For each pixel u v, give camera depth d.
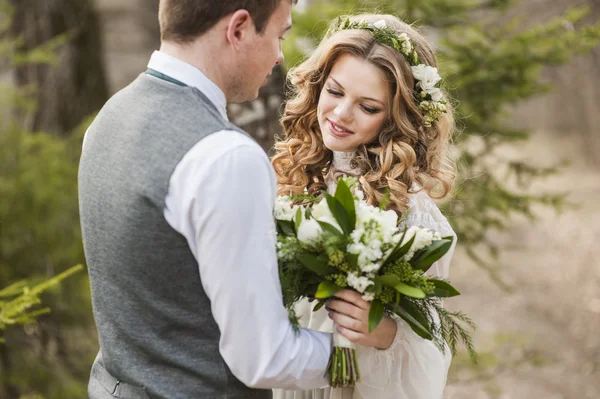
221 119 1.40
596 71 8.97
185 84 1.42
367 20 1.98
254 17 1.42
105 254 1.43
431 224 1.89
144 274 1.39
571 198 10.43
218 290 1.33
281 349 1.38
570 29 4.14
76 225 4.86
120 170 1.40
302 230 1.53
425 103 1.94
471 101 4.06
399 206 1.88
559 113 12.87
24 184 4.69
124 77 11.31
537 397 5.61
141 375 1.45
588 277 8.12
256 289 1.33
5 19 5.78
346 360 1.55
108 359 1.50
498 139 4.24
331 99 1.91
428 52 2.01
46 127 5.73
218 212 1.30
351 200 1.53
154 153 1.37
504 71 4.00
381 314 1.51
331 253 1.49
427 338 1.59
